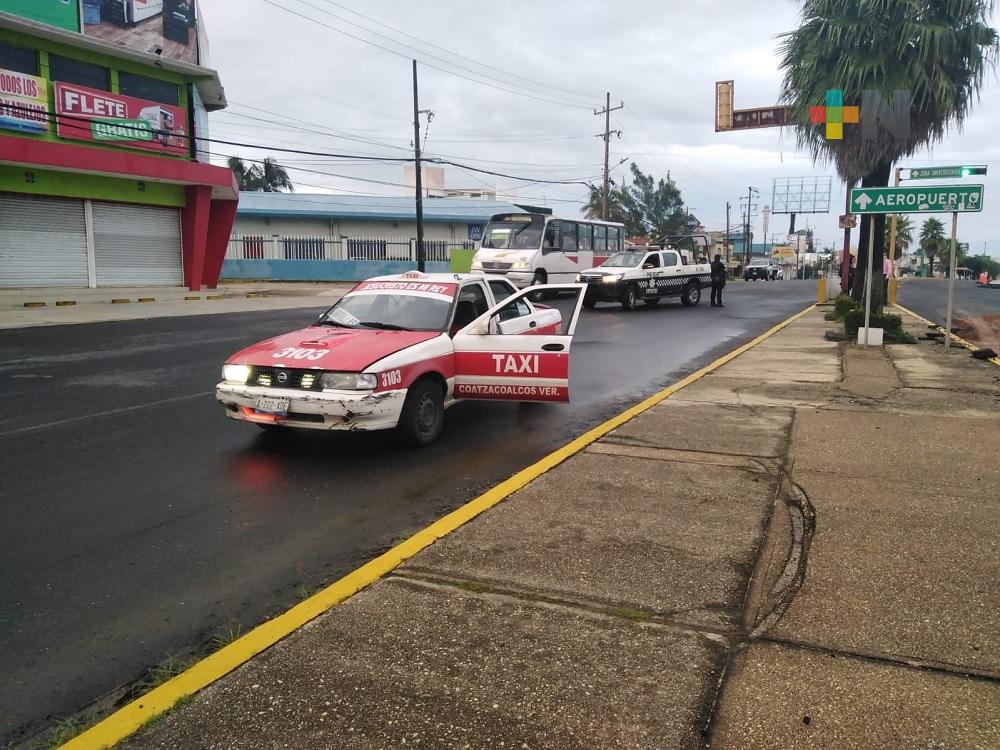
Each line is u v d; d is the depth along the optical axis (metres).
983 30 13.88
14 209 21.62
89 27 21.70
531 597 3.66
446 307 7.50
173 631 3.60
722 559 4.09
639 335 16.08
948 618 3.39
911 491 5.18
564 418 8.14
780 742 2.55
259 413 6.36
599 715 2.72
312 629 3.37
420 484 5.83
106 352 12.74
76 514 5.14
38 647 3.46
